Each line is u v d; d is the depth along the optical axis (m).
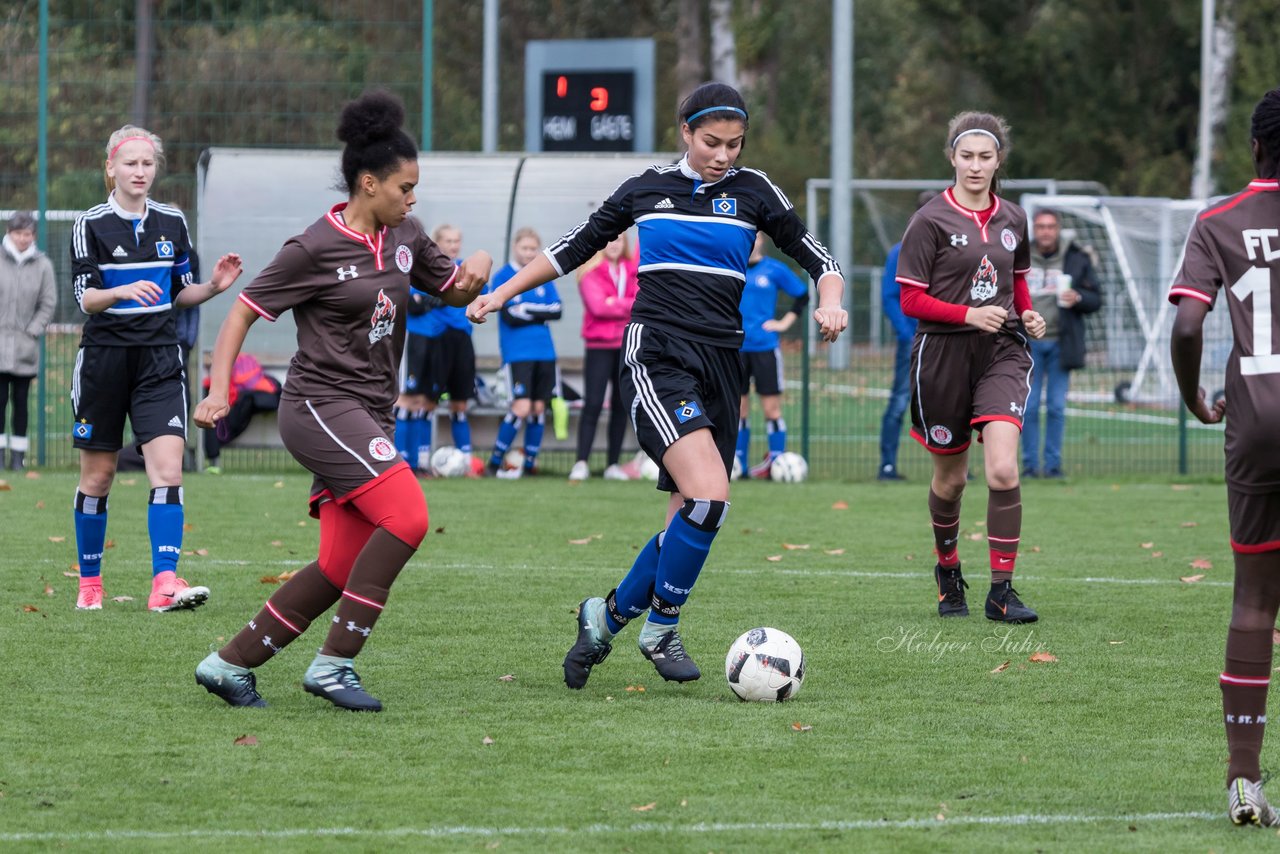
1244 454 15.03
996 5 136.50
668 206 20.73
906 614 27.36
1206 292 15.15
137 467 50.78
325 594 19.86
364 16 58.31
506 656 23.41
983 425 26.94
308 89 58.12
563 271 21.34
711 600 28.62
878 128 174.38
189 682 21.25
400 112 19.48
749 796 16.12
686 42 140.50
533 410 51.06
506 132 150.50
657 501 44.38
